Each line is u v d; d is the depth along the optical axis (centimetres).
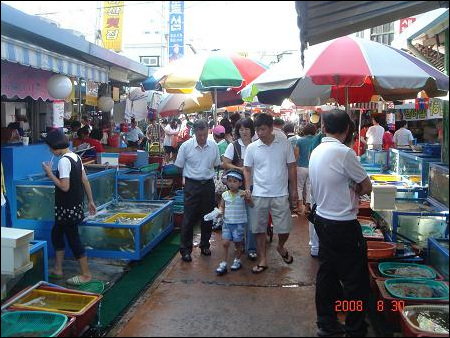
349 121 369
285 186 501
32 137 764
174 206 769
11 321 338
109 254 569
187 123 1358
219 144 696
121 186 763
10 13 484
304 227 706
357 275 353
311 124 792
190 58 698
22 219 592
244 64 688
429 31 602
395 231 506
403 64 443
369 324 387
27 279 417
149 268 556
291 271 509
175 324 380
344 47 455
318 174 357
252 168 506
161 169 902
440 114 941
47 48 633
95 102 982
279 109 1711
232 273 506
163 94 1184
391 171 836
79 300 387
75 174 495
